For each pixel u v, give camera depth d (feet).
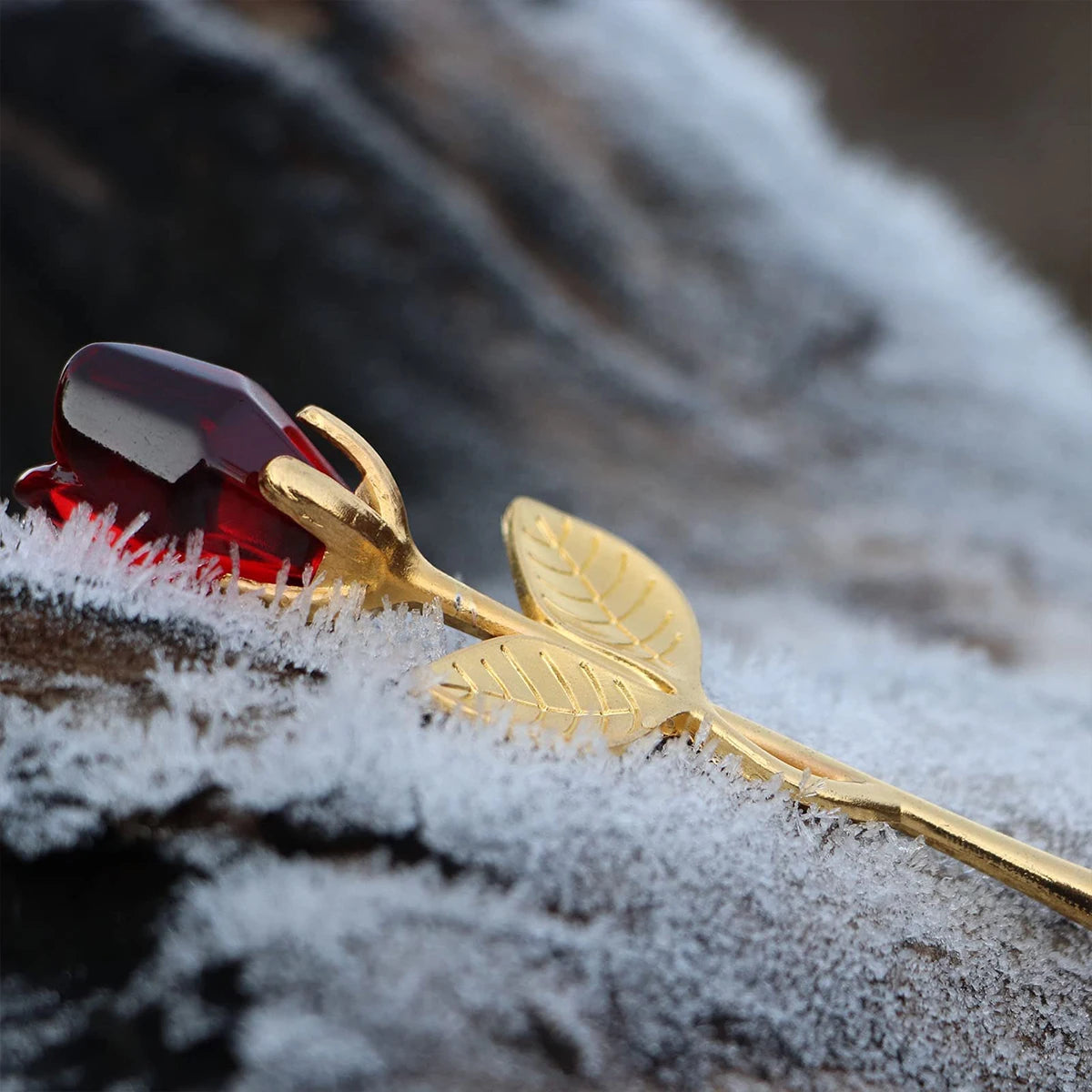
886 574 1.61
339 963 0.81
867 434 1.85
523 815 0.85
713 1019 0.84
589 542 0.99
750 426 1.81
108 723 0.85
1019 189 3.52
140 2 1.74
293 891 0.82
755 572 1.59
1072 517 1.78
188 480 0.89
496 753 0.87
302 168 1.71
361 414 1.66
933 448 1.83
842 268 2.01
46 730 0.85
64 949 0.82
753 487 1.72
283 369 1.65
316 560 0.91
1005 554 1.67
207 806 0.84
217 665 0.88
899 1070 0.85
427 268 1.73
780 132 2.19
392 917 0.83
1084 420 1.97
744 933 0.86
